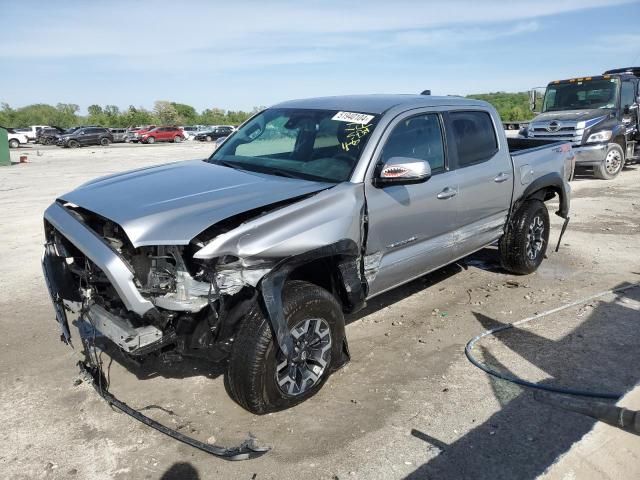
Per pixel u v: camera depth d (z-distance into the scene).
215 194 3.77
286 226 3.60
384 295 5.92
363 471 3.16
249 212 3.54
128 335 3.31
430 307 5.58
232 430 3.56
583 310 5.41
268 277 3.45
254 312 3.49
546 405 3.77
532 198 6.37
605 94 14.34
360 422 3.63
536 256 6.43
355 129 4.48
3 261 7.45
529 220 6.12
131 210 3.50
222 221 3.47
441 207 4.88
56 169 21.61
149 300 3.32
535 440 3.40
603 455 2.83
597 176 14.22
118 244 3.51
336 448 3.37
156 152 33.06
